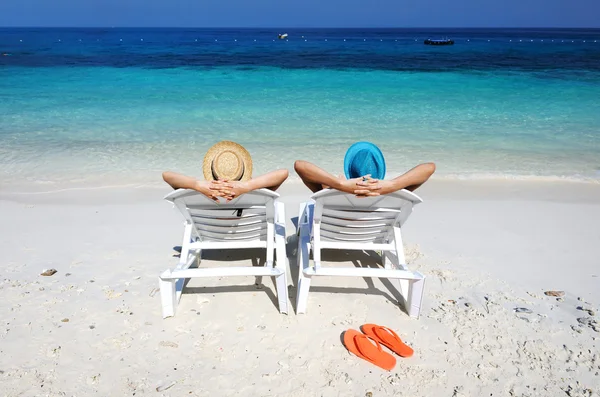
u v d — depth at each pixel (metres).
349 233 4.26
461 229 5.84
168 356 3.37
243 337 3.60
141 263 4.82
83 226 5.82
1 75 19.92
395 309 4.02
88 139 10.07
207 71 22.50
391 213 3.99
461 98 15.30
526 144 10.02
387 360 3.31
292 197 7.04
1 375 3.12
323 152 9.27
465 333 3.67
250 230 4.28
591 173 8.22
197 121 11.77
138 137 10.25
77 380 3.11
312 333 3.66
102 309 3.93
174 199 3.80
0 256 4.93
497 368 3.27
